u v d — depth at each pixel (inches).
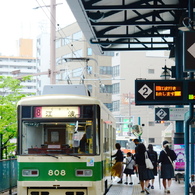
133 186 773.3
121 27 841.5
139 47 975.0
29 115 502.6
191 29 455.2
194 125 589.6
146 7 619.2
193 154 611.5
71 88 565.3
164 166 650.8
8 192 645.3
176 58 795.4
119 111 3198.8
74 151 495.2
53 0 968.3
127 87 3216.0
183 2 618.5
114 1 657.0
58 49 3341.5
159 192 674.8
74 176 490.9
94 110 499.5
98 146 497.4
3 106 925.8
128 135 2449.6
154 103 516.4
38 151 497.0
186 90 499.8
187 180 544.1
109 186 677.9
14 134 943.0
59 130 499.2
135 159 647.1
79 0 555.2
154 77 3255.4
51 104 501.7
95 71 3112.7
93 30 735.7
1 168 592.7
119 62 3230.8
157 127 3166.8
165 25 800.3
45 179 492.1
